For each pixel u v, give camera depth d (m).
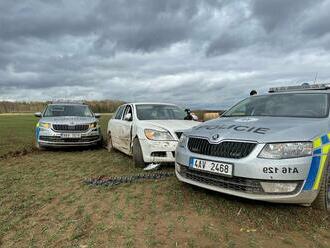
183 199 4.45
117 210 4.11
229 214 3.89
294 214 3.88
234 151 3.83
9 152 9.66
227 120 4.78
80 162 7.74
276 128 3.89
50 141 9.46
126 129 7.61
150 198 4.57
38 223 3.74
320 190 3.77
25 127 23.30
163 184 5.28
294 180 3.51
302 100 4.92
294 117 4.46
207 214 3.90
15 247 3.14
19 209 4.21
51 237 3.35
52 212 4.09
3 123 29.45
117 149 9.17
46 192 5.00
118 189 5.08
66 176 6.13
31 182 5.66
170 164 6.55
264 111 5.01
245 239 3.26
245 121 4.44
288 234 3.39
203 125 4.74
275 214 3.88
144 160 6.43
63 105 11.40
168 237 3.31
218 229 3.49
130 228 3.54
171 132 6.26
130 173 6.25
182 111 8.27
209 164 4.01
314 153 3.60
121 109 9.09
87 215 3.95
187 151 4.42
